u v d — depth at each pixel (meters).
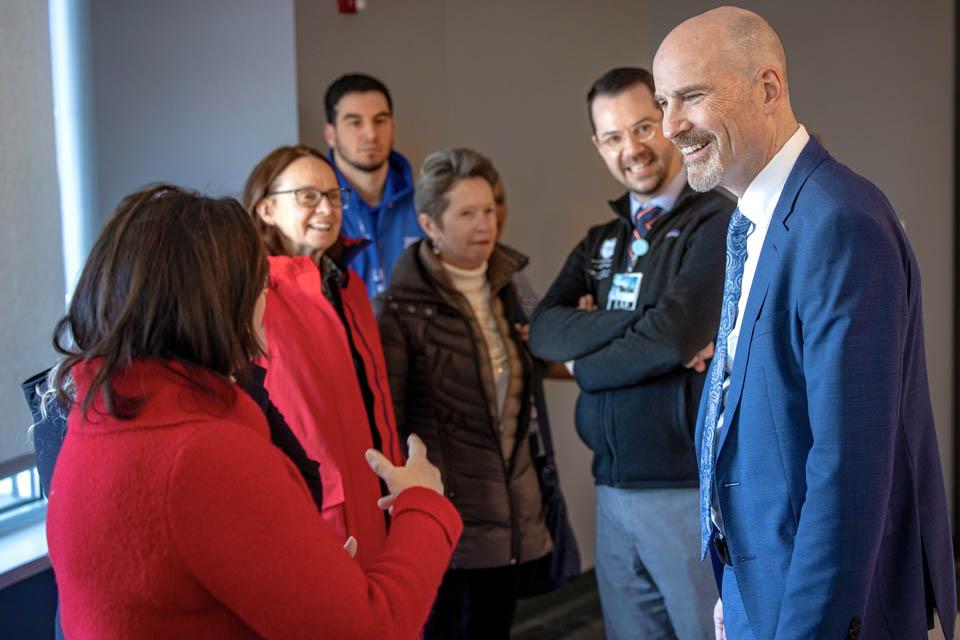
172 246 1.13
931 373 4.00
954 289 4.03
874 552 1.39
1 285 2.22
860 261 1.38
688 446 2.39
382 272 3.37
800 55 3.58
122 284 1.12
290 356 2.18
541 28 4.08
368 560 2.23
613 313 2.47
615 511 2.52
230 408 1.15
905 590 1.49
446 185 2.70
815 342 1.41
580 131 4.27
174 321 1.12
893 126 3.84
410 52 3.62
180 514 1.02
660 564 2.46
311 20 3.26
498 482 2.67
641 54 3.94
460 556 2.64
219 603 1.07
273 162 2.40
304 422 2.17
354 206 3.31
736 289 1.64
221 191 3.17
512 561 2.69
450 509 1.36
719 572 1.78
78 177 3.05
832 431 1.38
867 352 1.37
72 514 1.07
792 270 1.47
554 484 2.86
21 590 2.31
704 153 1.55
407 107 3.62
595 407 2.51
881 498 1.38
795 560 1.44
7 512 2.50
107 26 3.06
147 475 1.04
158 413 1.08
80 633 1.07
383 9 3.51
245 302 1.17
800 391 1.50
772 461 1.52
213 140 3.18
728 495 1.61
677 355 2.29
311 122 3.29
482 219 2.69
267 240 2.43
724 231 2.38
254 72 3.18
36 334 2.32
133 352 1.11
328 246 2.46
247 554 1.03
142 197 1.19
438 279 2.69
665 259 2.45
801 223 1.45
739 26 1.50
